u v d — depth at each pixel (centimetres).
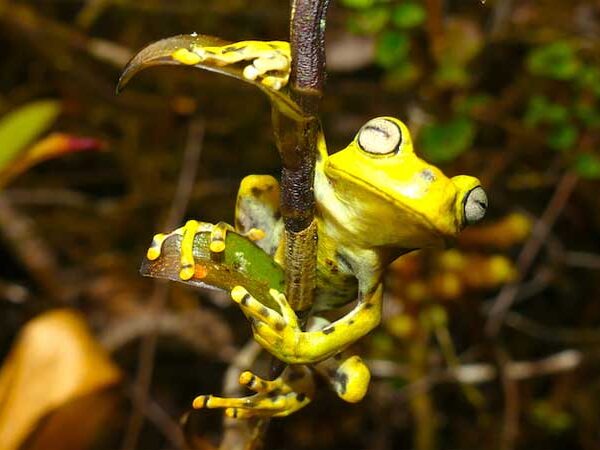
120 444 42
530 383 46
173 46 12
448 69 37
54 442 26
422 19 35
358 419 45
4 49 47
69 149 29
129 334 43
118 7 47
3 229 41
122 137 47
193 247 14
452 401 46
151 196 46
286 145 12
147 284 45
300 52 12
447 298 39
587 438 45
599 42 43
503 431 43
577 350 45
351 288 15
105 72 47
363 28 35
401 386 41
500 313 42
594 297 48
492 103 44
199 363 44
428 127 36
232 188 47
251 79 11
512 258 47
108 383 26
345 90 46
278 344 14
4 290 44
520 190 47
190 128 45
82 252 46
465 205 14
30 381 26
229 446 23
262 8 46
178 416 43
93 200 48
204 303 44
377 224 14
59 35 44
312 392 16
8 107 47
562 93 43
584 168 40
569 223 48
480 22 43
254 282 14
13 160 28
